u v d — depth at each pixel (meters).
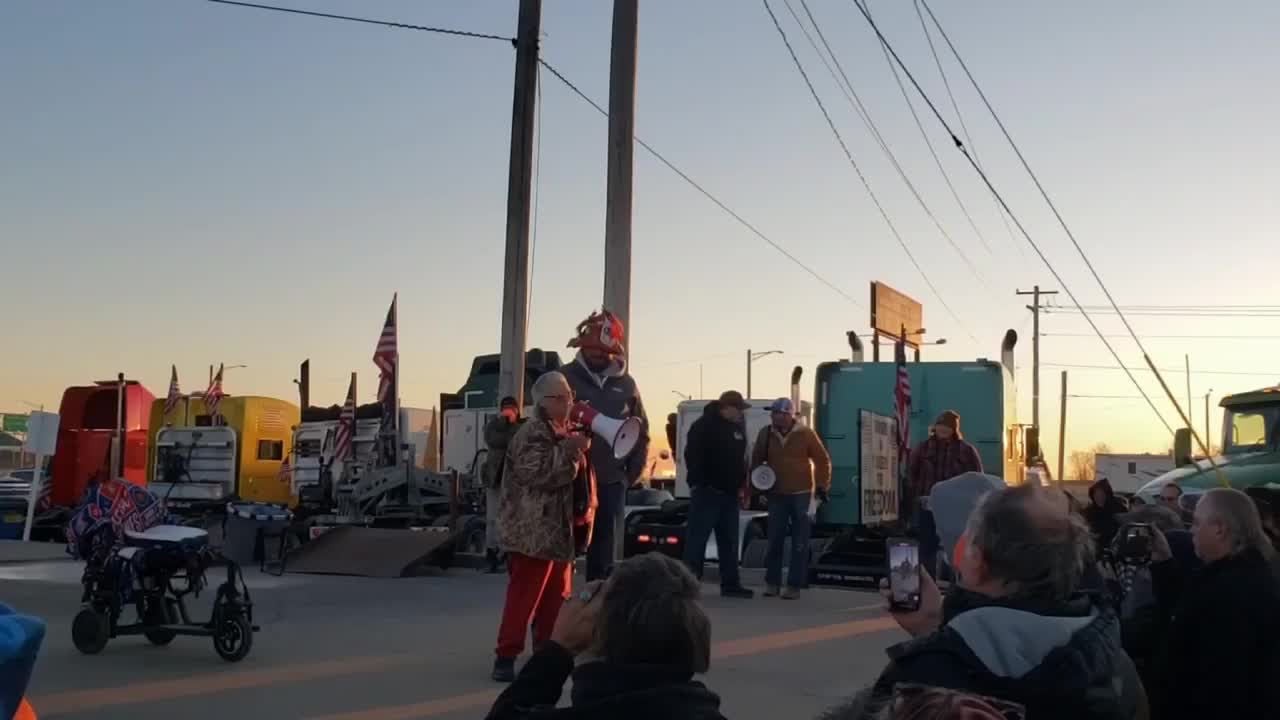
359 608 10.78
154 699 6.78
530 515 7.20
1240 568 4.02
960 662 2.69
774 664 8.10
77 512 8.44
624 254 13.90
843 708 2.90
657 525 15.51
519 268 15.43
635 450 8.82
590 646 3.13
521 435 7.21
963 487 3.69
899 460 15.16
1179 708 4.06
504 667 7.29
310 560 14.81
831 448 17.36
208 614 10.20
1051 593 2.84
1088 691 2.63
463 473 21.36
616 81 14.06
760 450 12.04
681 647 2.92
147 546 8.23
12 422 72.00
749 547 15.38
